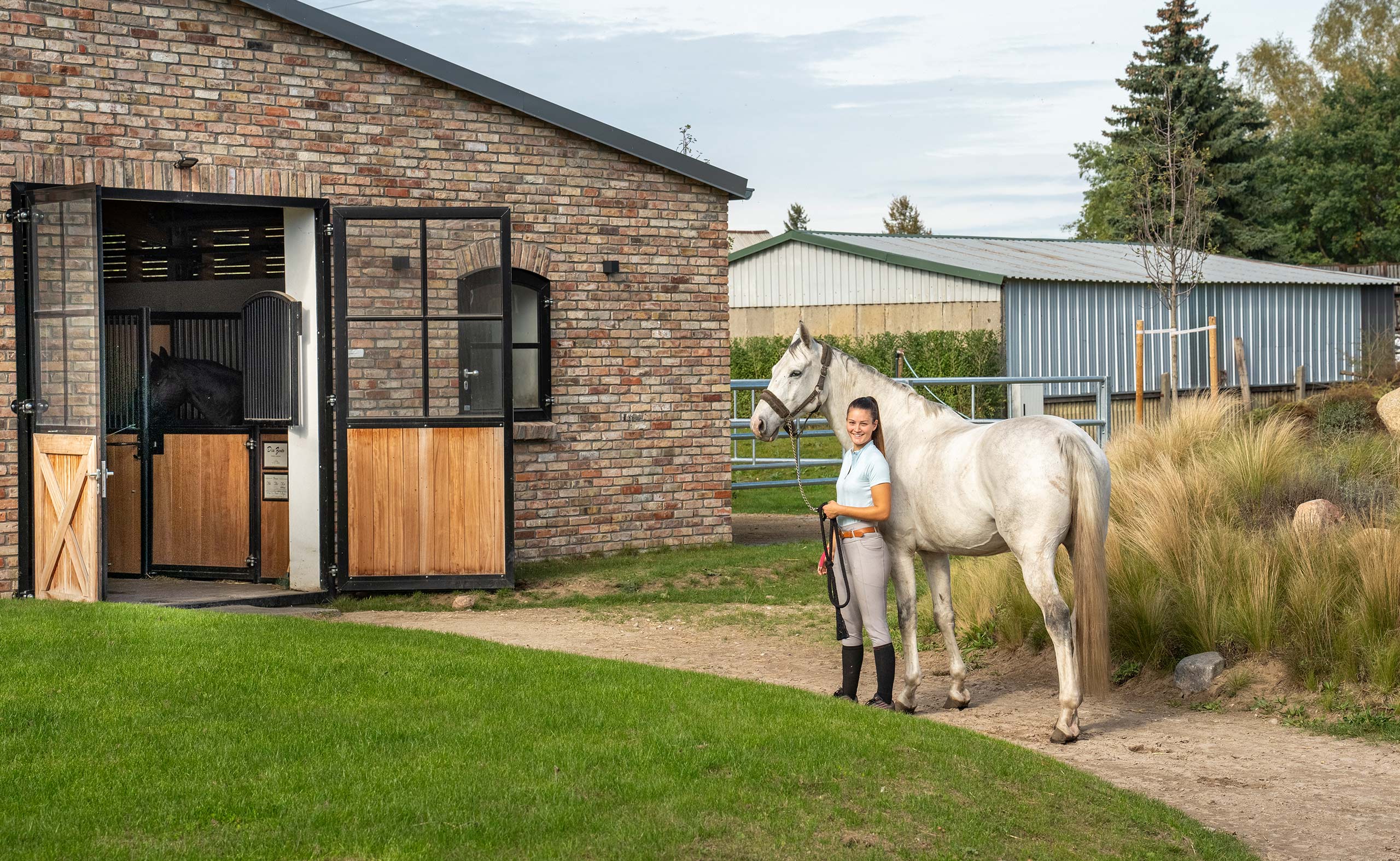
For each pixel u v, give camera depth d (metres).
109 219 12.05
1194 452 12.20
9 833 4.34
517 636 9.45
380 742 5.45
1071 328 28.22
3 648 6.92
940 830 4.79
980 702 7.73
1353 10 65.38
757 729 5.78
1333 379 33.53
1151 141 42.50
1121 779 6.04
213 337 11.98
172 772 5.00
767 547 13.96
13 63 10.05
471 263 11.14
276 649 7.07
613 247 13.31
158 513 11.95
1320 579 7.88
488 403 11.19
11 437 10.15
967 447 6.78
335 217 11.00
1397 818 5.54
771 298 31.75
